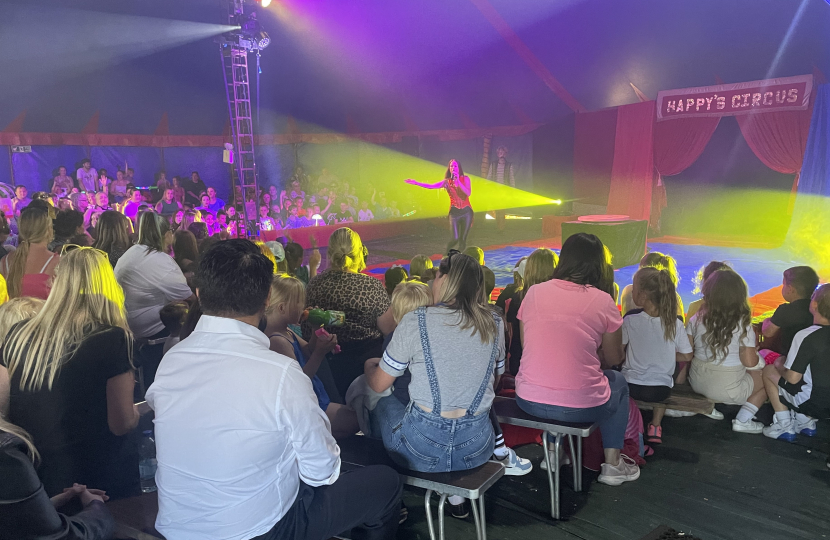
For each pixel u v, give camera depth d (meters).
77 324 2.03
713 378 3.46
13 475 1.43
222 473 1.53
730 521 2.59
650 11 11.26
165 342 3.50
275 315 2.48
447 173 9.45
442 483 2.14
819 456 3.16
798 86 9.99
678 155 12.43
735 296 3.35
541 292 2.71
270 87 14.07
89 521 1.67
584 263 2.70
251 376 1.53
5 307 2.29
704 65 11.34
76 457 2.03
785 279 3.71
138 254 3.71
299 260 4.71
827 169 9.92
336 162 15.69
